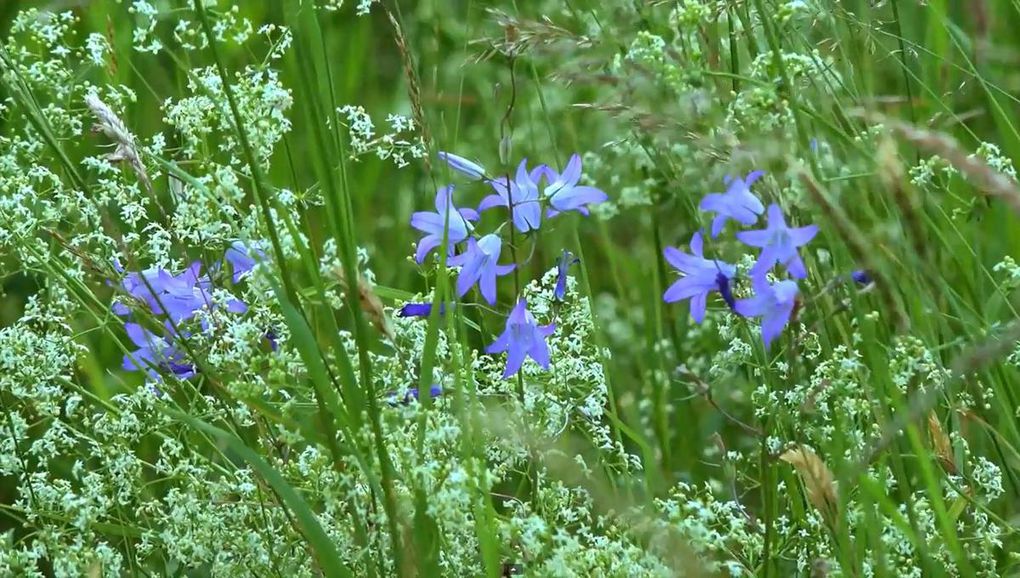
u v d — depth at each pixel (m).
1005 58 2.02
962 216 2.04
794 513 1.92
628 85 1.80
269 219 1.80
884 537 1.84
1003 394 1.93
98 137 2.22
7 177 1.98
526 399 1.90
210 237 1.89
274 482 1.79
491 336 1.99
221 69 1.79
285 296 1.80
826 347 1.87
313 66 1.83
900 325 1.76
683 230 2.07
